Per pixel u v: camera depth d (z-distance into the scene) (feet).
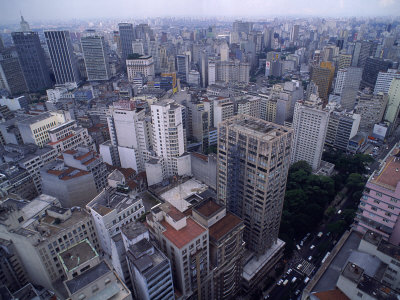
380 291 298.97
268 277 544.62
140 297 363.15
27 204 518.78
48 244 442.91
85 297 286.66
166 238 366.43
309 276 548.72
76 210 520.83
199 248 380.99
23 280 480.23
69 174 622.95
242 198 499.51
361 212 423.64
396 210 375.45
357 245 402.31
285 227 618.03
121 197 536.83
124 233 353.72
